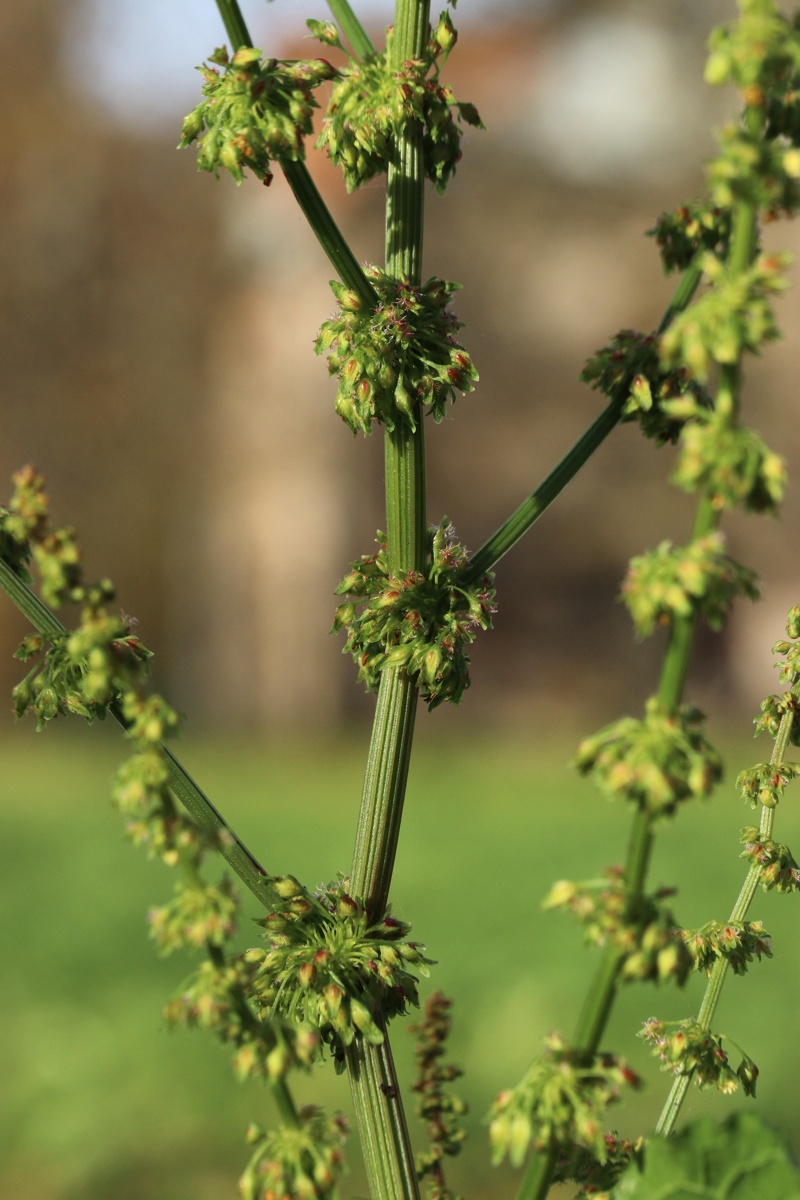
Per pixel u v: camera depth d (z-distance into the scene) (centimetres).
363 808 178
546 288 2608
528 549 2659
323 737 2569
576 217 2616
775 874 160
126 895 1015
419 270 176
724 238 154
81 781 1834
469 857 1196
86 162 2614
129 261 2666
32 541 99
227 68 151
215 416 2705
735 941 158
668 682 97
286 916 169
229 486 2698
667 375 164
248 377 2656
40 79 2589
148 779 97
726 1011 666
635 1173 121
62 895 1019
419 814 1513
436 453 2608
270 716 2695
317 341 172
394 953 168
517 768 2031
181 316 2675
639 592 95
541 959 790
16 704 153
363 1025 160
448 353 171
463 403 2597
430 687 176
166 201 2639
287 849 1256
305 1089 632
